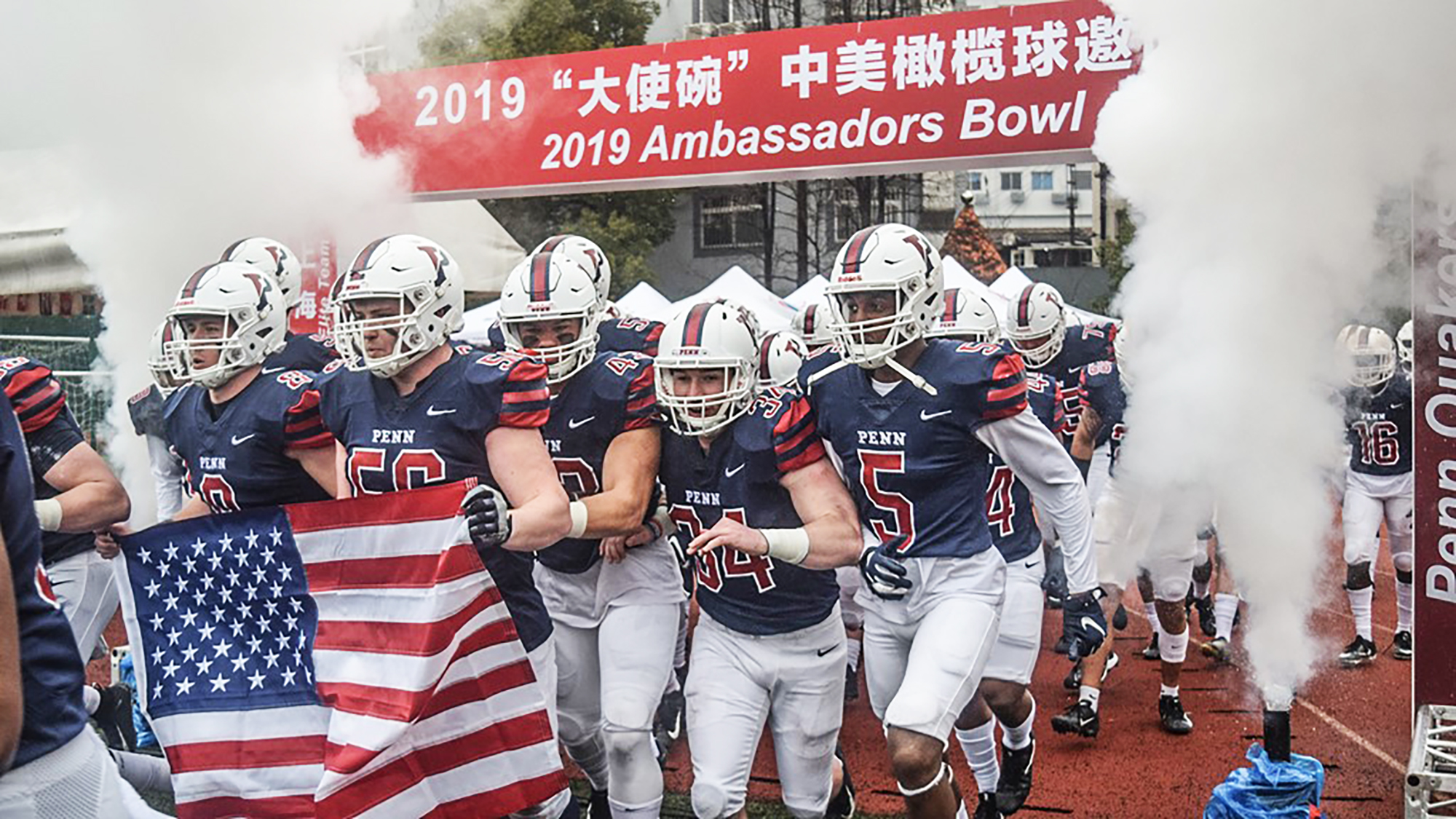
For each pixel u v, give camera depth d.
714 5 13.67
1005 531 4.73
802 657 3.98
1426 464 4.64
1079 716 5.69
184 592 3.71
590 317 4.27
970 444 3.91
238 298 3.98
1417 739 3.94
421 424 3.72
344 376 3.89
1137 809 4.95
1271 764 3.53
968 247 14.15
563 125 6.22
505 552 3.90
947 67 5.58
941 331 5.45
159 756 5.45
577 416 4.20
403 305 3.65
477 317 7.89
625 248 13.77
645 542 4.23
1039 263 15.98
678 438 4.16
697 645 4.07
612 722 4.06
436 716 3.52
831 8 13.30
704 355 3.91
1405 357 6.73
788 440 3.97
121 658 5.90
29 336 9.89
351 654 3.56
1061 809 4.98
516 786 3.54
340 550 3.58
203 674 3.69
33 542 2.30
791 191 14.94
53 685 2.30
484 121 6.35
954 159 5.60
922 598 3.99
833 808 4.73
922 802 3.70
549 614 4.36
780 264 15.07
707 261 14.97
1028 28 5.46
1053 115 5.45
